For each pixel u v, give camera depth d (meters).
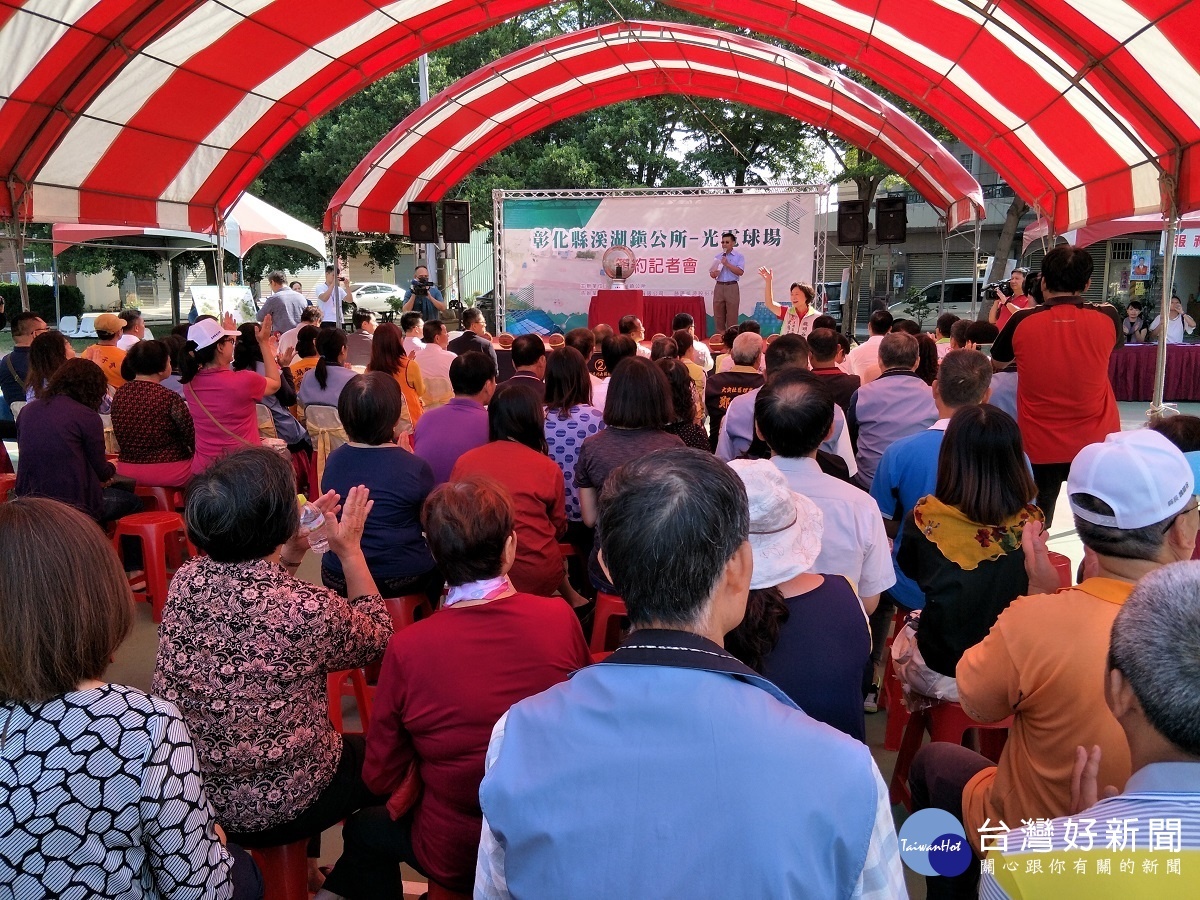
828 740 0.90
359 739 2.16
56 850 1.18
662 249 13.44
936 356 4.41
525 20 20.33
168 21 6.75
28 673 1.18
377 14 8.23
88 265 19.91
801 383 2.31
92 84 7.04
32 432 3.67
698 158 19.59
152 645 3.97
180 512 4.46
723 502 1.02
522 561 2.96
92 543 1.26
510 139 13.65
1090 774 1.33
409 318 7.48
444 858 1.81
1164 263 6.55
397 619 3.11
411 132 11.51
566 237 13.68
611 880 0.86
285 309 10.99
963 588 2.14
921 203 24.78
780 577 1.65
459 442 3.71
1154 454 1.49
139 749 1.22
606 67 11.77
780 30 8.98
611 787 0.89
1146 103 6.23
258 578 1.83
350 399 3.03
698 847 0.85
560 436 3.67
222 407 4.41
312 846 2.34
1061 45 6.24
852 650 1.71
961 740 2.44
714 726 0.90
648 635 0.99
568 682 0.99
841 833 0.86
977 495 2.13
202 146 9.05
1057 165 8.71
